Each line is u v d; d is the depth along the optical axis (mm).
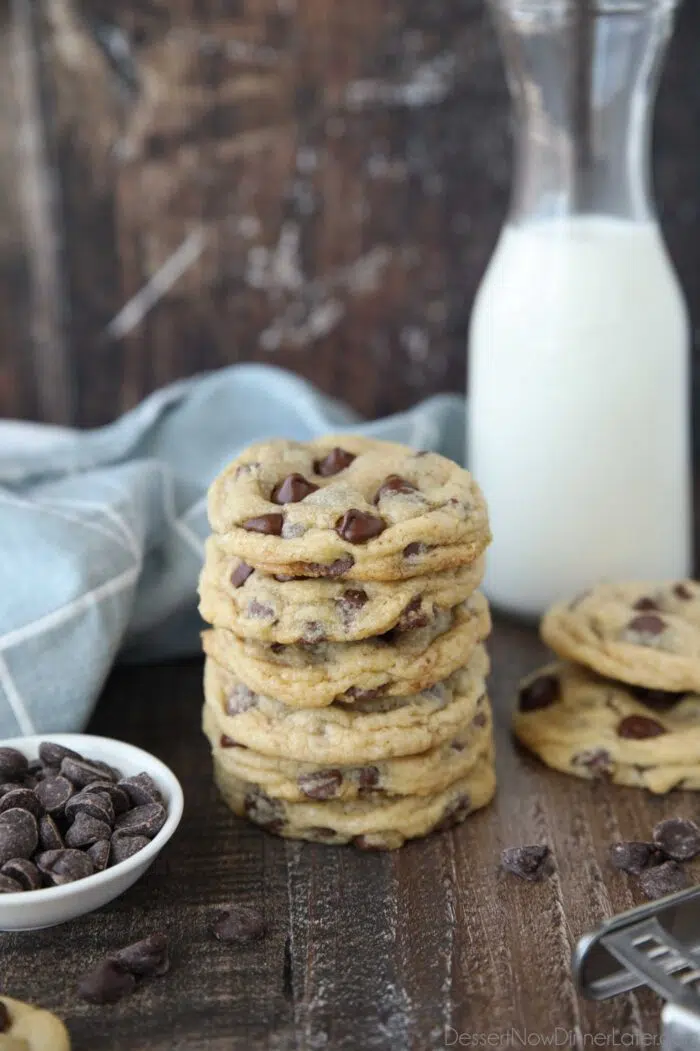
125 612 552
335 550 476
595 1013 439
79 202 724
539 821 515
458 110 720
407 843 505
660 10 576
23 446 660
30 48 701
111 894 469
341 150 723
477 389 628
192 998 447
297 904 480
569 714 546
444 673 493
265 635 483
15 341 743
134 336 745
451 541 484
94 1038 434
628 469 610
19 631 536
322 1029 437
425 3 705
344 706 495
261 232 733
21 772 502
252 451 517
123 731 565
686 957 417
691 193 738
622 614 558
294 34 706
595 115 590
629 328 599
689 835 499
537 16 575
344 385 759
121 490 579
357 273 741
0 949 463
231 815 520
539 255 604
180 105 712
